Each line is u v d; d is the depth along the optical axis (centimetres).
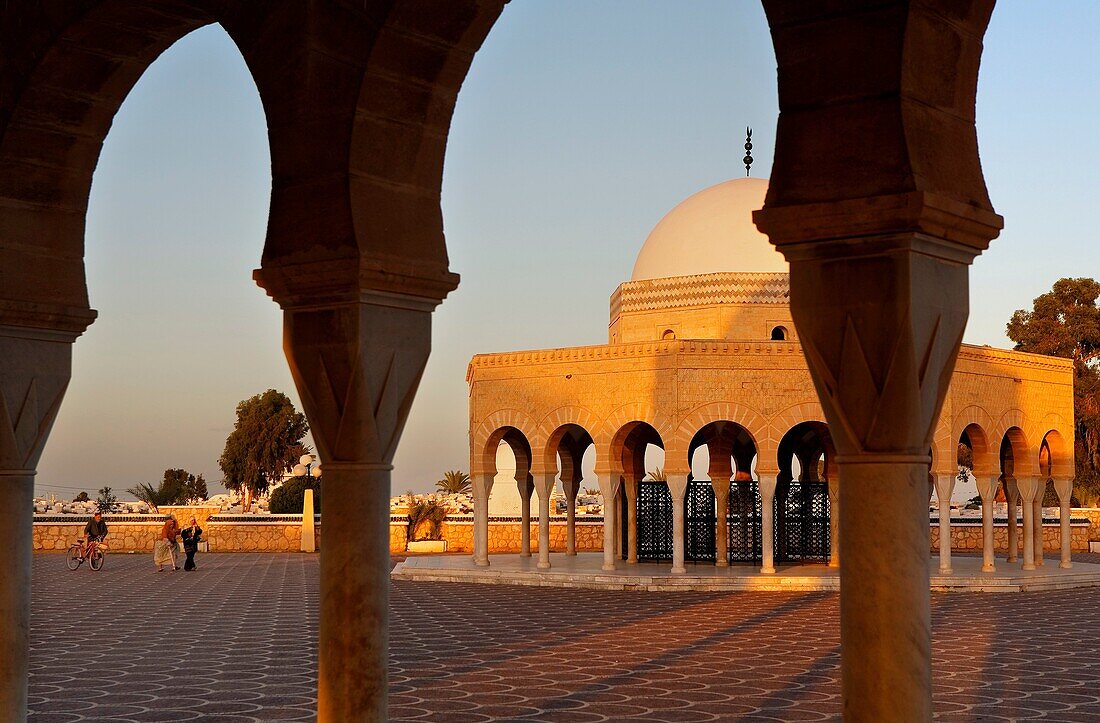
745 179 2905
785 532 2492
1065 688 1054
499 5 554
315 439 574
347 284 555
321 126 555
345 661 555
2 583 689
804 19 439
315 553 3466
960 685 1071
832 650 1298
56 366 730
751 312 2588
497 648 1317
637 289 2697
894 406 427
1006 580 2089
